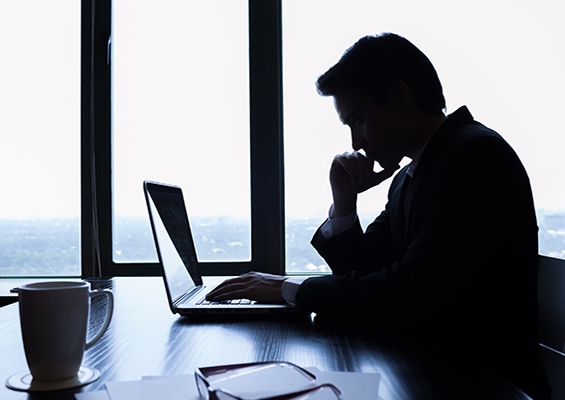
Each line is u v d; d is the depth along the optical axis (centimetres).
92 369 63
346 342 77
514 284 92
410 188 111
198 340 78
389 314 87
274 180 203
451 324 91
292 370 52
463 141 98
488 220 89
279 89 205
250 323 91
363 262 127
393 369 63
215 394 44
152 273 209
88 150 208
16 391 55
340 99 117
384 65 112
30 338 58
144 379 55
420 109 115
